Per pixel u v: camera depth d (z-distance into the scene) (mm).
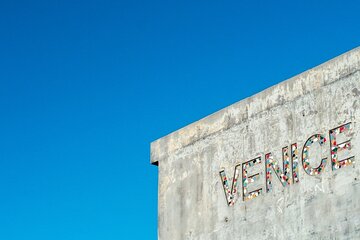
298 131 14062
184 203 16078
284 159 14195
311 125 13859
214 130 15883
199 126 16297
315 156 13641
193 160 16188
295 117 14195
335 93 13609
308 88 14109
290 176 13969
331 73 13773
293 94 14359
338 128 13414
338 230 12930
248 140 15016
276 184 14195
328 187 13273
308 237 13359
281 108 14516
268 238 14039
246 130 15125
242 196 14797
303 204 13602
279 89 14672
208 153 15852
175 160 16656
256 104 15070
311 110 13945
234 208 14891
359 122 13086
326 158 13445
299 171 13844
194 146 16266
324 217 13195
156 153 17234
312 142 13766
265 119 14781
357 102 13203
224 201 15141
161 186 16812
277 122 14516
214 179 15531
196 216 15695
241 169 14984
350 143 13141
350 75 13438
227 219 14961
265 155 14570
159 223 16562
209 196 15531
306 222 13461
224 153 15469
